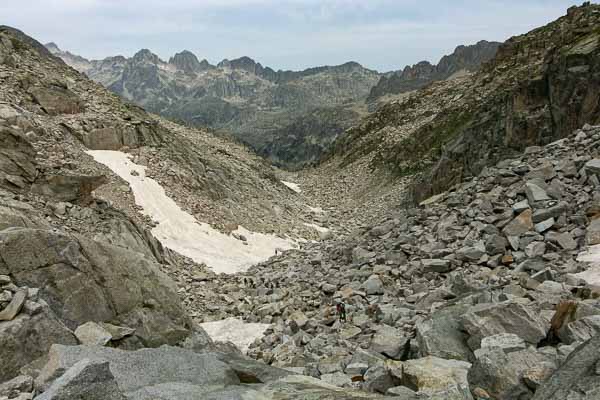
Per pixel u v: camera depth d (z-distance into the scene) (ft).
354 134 495.41
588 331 31.50
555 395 21.09
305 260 106.93
